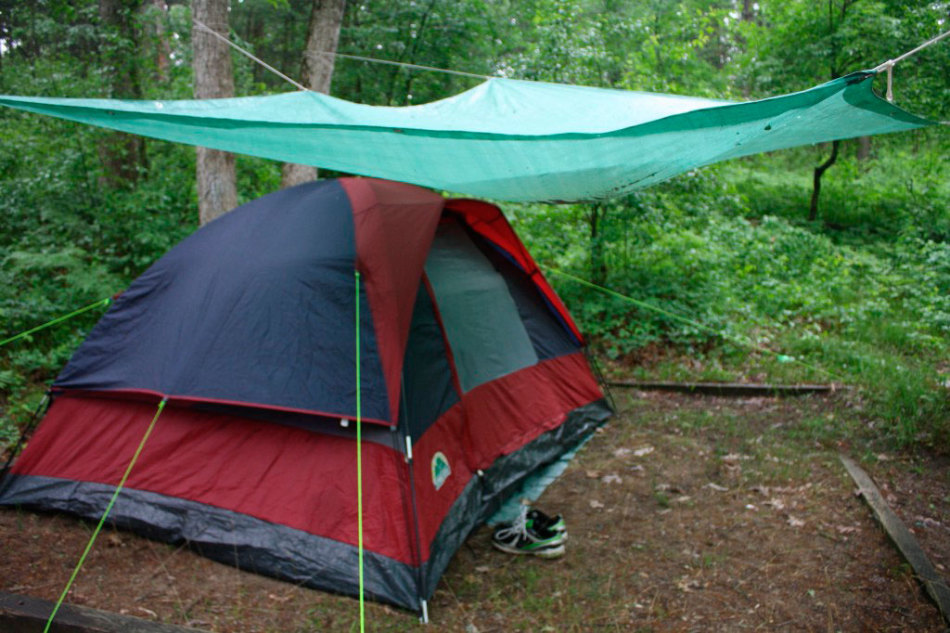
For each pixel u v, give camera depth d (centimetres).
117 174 771
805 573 324
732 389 591
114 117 290
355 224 366
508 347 475
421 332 385
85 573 306
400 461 316
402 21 1068
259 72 1425
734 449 481
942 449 459
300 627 279
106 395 360
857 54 1081
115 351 368
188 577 309
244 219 389
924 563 321
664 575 327
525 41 1164
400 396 328
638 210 708
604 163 312
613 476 444
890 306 809
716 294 729
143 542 335
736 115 260
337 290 346
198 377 338
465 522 361
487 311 468
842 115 309
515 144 289
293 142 315
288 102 396
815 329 733
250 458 338
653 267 768
